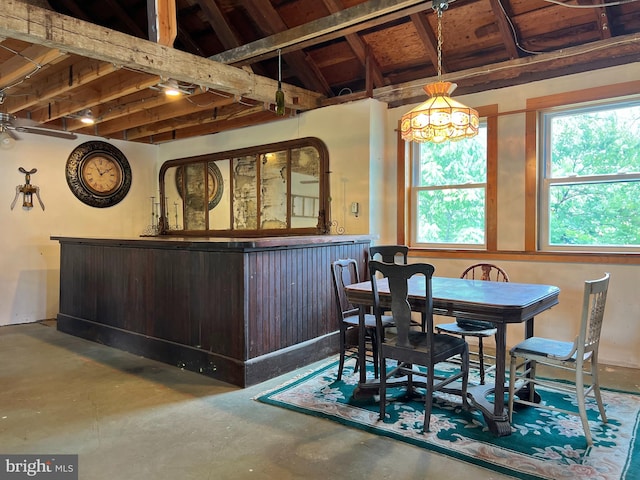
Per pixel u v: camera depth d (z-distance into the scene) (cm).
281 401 289
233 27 470
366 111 455
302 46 399
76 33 298
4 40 307
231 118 511
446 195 448
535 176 392
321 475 204
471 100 427
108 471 208
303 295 373
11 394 303
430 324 242
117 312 425
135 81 391
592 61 368
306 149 505
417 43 441
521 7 378
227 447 230
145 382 328
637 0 334
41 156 548
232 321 327
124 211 631
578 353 230
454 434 241
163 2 345
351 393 302
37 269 547
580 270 370
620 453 219
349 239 411
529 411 270
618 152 362
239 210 575
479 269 415
